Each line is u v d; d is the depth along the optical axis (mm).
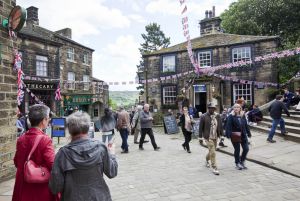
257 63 21406
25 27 25422
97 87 33219
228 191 5969
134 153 10789
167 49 25672
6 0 7586
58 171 2631
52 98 24422
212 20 25594
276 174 7203
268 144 10930
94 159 2639
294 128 11938
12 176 7289
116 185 6598
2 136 6957
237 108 7766
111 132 10758
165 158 9664
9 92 7375
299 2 26531
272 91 20500
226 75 22484
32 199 3033
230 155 9977
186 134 10688
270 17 28438
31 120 3318
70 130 2746
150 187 6391
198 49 23594
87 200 2584
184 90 23250
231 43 22344
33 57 23000
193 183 6609
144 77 26172
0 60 7027
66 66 28297
